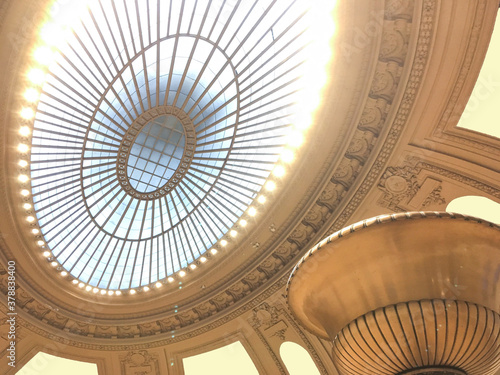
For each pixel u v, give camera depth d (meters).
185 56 9.81
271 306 12.09
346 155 10.16
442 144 9.46
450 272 4.09
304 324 5.14
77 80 9.34
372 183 10.24
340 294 4.37
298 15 8.88
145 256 12.42
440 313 3.94
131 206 11.86
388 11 8.32
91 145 10.48
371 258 4.16
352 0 8.25
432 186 9.98
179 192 11.79
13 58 8.27
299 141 10.25
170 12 9.09
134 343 12.72
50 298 11.84
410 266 4.11
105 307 12.31
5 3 7.61
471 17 7.95
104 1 8.45
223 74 10.03
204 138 10.99
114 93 9.88
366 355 4.26
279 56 9.58
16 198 10.05
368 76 9.08
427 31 8.28
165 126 10.78
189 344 12.86
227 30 9.44
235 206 11.76
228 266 11.98
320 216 11.01
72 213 11.25
